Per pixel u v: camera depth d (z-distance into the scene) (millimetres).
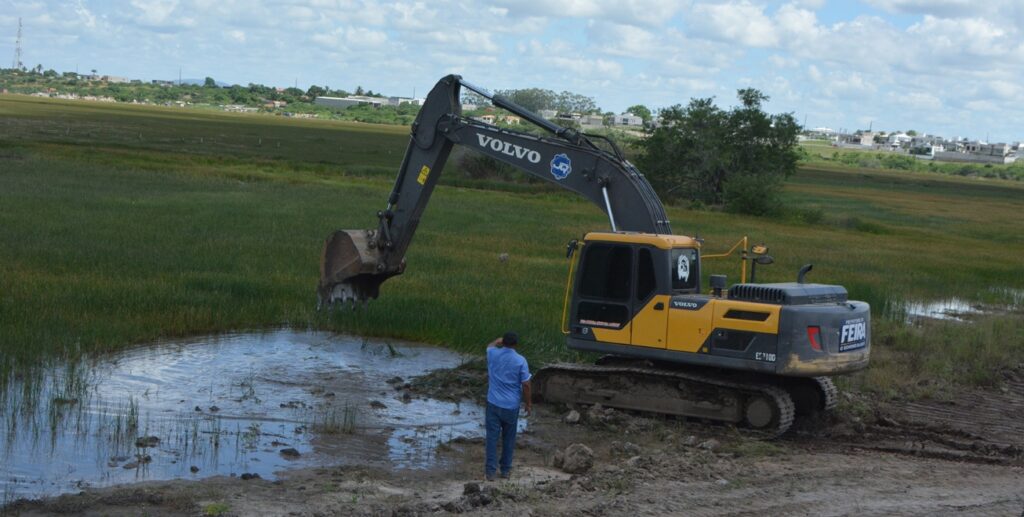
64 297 18578
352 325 18484
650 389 13398
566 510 9180
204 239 28578
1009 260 43000
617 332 13477
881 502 9914
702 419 13164
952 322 23531
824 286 13594
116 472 10266
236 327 18359
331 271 15156
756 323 12633
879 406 14938
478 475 10734
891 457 12164
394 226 15391
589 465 10930
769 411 12703
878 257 39312
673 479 10484
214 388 14125
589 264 13703
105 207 35500
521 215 46406
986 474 11406
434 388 14703
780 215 62281
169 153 69375
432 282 23281
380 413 13328
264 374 15117
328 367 15836
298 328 18578
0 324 16078
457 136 14992
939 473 11312
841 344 12844
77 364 14727
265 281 21828
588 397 13797
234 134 115562
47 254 23672
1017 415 14984
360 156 90438
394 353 16906
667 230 14008
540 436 12602
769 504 9703
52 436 11352
